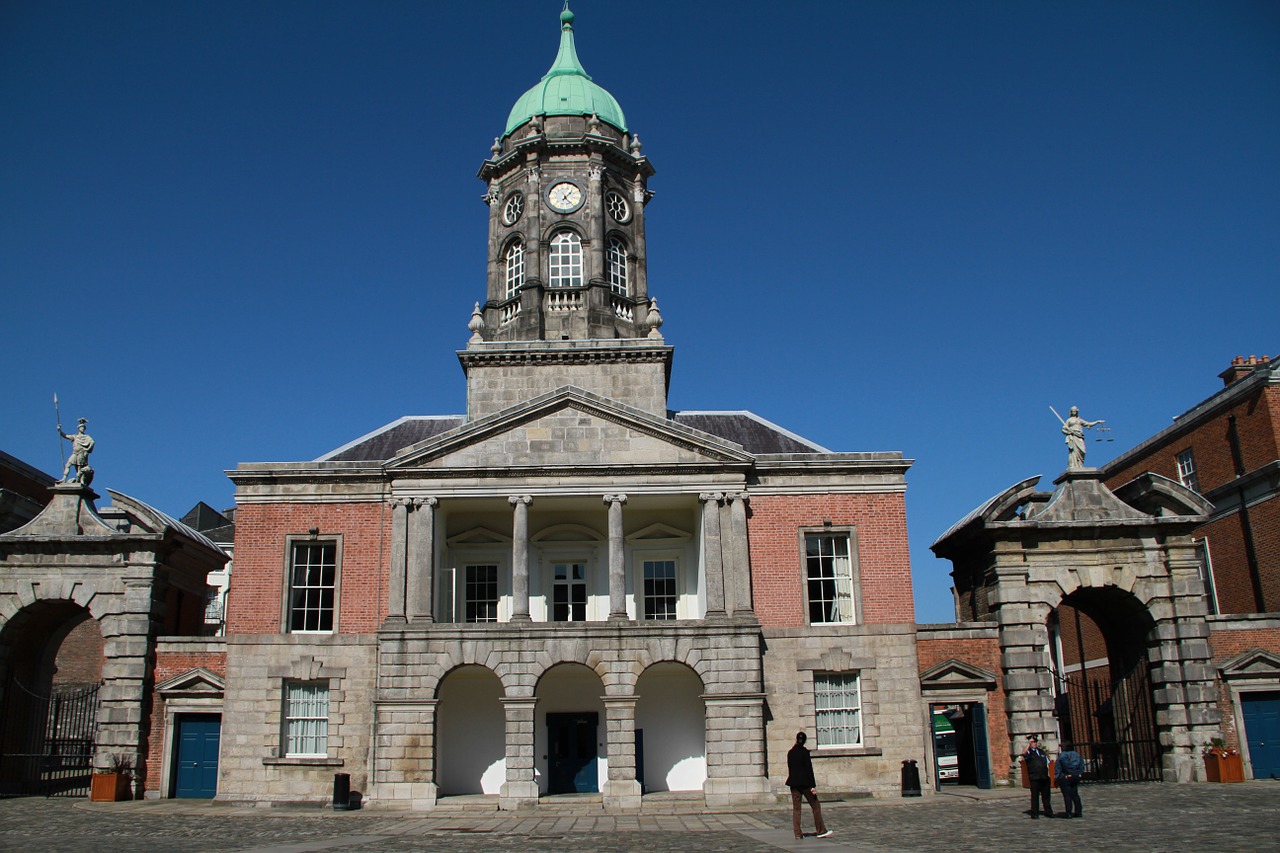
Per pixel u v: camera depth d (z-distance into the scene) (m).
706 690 30.94
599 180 39.50
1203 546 42.56
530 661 31.00
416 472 32.91
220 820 26.77
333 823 26.27
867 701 32.06
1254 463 39.38
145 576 33.12
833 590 33.44
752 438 37.59
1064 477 34.62
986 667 32.91
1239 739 32.78
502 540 35.34
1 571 33.09
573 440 33.41
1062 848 17.75
